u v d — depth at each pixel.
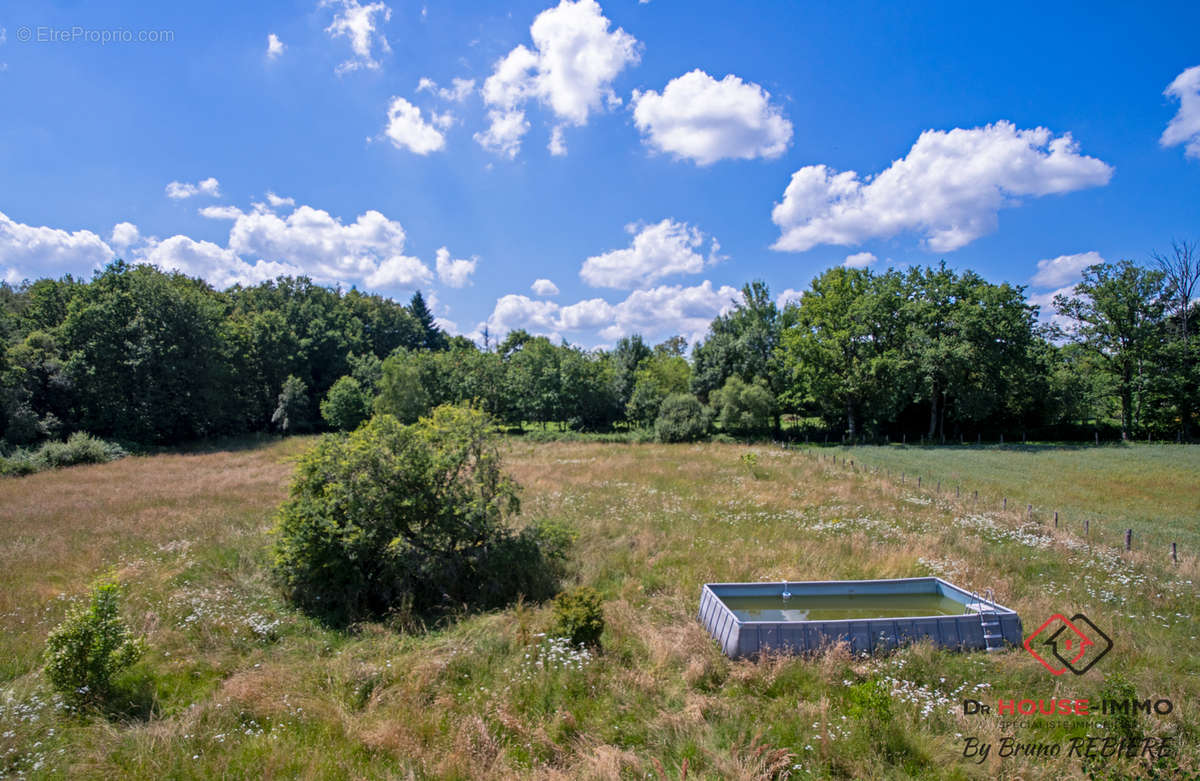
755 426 43.72
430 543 11.06
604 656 7.69
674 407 41.72
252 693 6.75
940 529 14.22
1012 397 43.84
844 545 12.62
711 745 5.68
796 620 8.76
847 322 44.06
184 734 5.97
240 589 10.45
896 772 5.19
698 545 12.88
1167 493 20.34
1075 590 10.07
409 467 10.70
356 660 7.83
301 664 7.72
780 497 18.33
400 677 7.31
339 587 10.24
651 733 6.01
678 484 20.94
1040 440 44.94
